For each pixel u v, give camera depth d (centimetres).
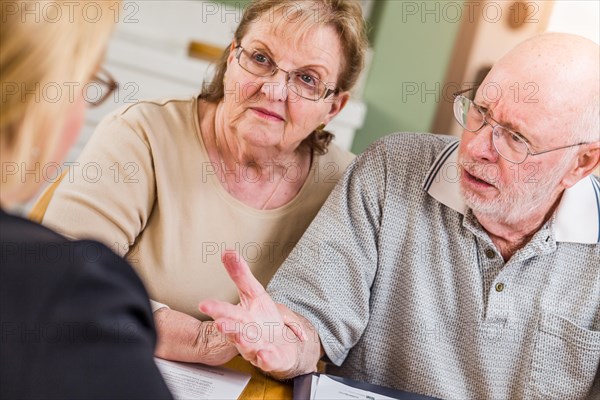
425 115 187
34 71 53
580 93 104
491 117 108
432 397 110
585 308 111
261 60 117
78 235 114
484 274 115
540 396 112
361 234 121
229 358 107
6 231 53
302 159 130
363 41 123
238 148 122
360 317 120
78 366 49
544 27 167
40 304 50
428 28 183
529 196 109
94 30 56
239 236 125
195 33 203
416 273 118
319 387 106
